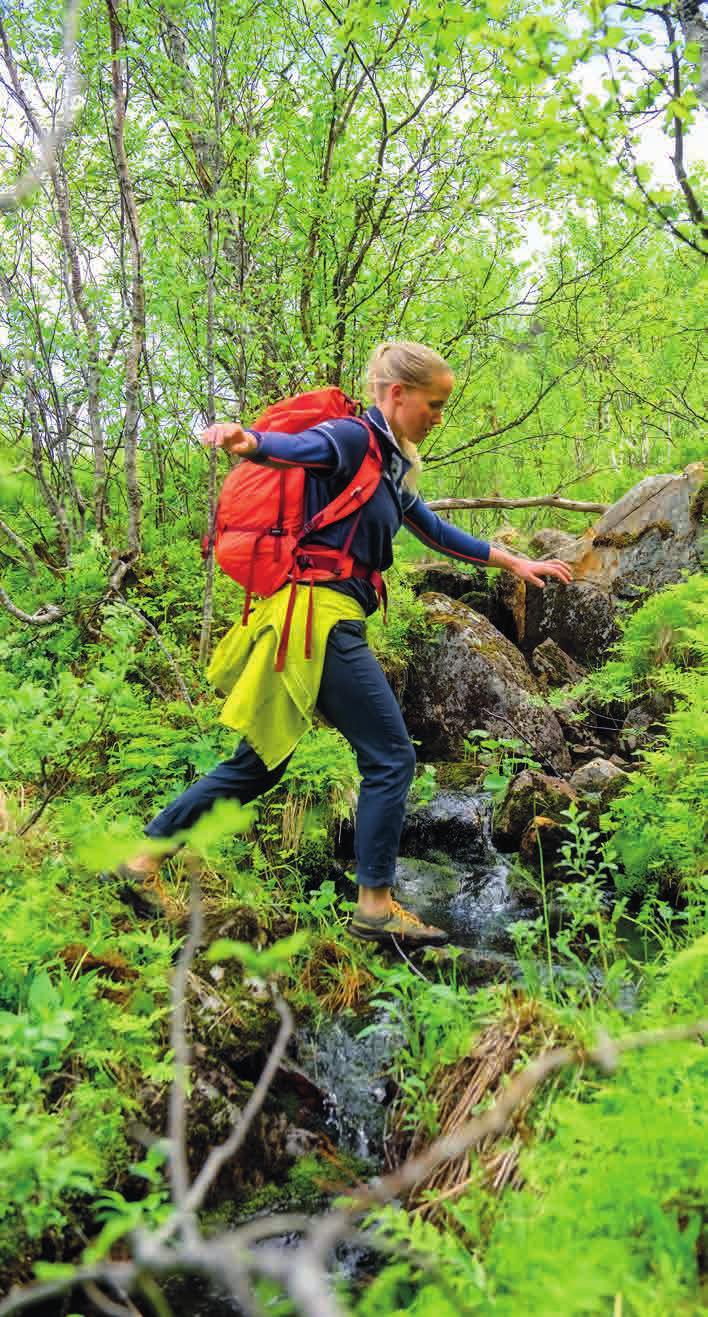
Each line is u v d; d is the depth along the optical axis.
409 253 6.48
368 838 3.01
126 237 6.15
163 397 6.19
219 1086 2.55
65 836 3.13
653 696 5.69
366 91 6.34
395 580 6.75
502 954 3.58
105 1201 2.00
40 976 2.40
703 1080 1.99
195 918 1.16
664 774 4.10
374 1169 2.55
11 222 5.52
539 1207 1.89
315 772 4.14
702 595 5.39
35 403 5.67
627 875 3.98
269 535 2.87
